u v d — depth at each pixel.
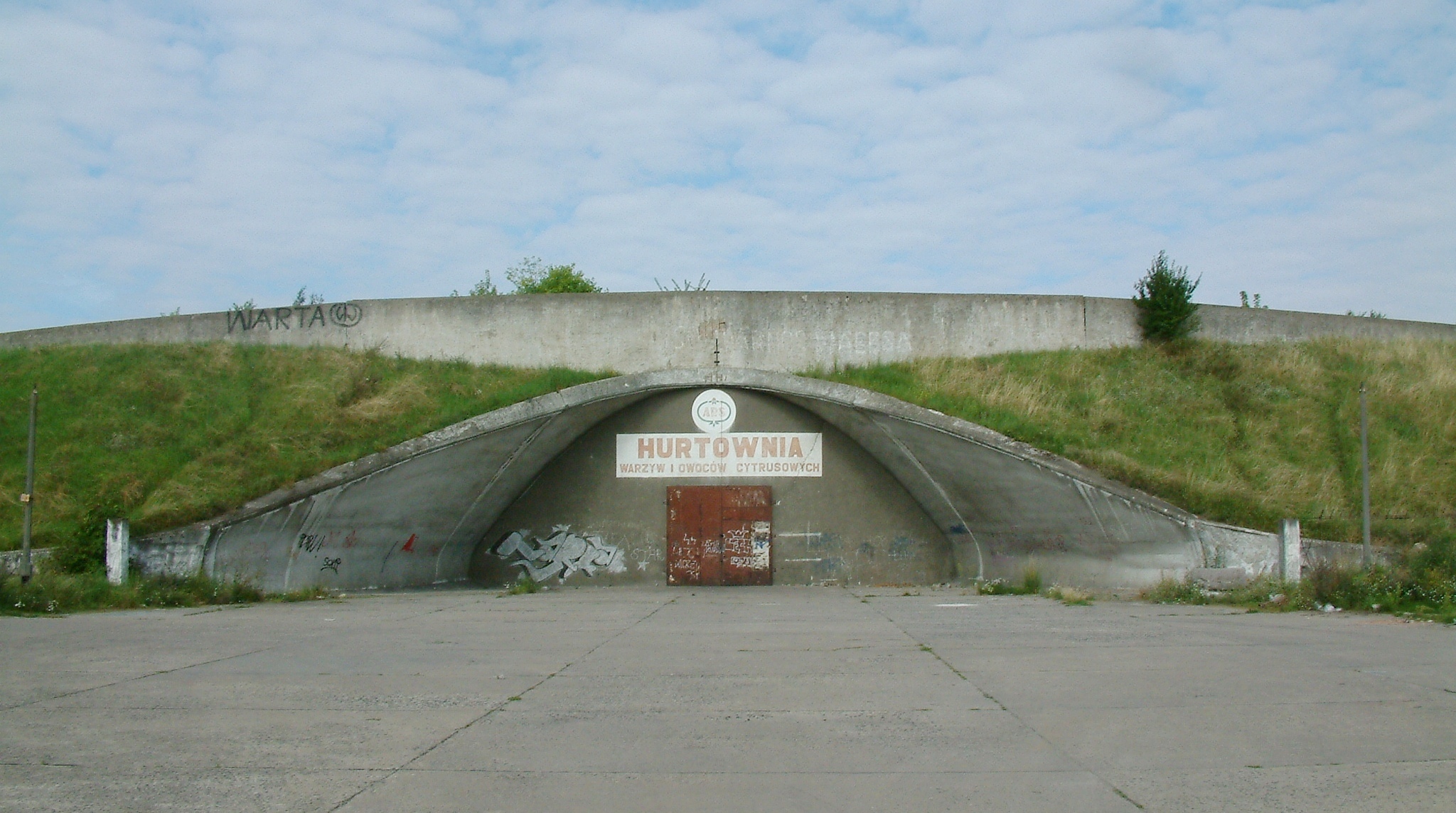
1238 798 5.20
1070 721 7.06
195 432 21.22
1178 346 25.33
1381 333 28.41
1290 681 8.59
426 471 20.03
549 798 5.29
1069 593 17.42
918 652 10.71
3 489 19.27
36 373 23.44
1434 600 14.89
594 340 23.47
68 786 5.50
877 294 23.84
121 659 10.19
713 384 22.66
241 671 9.43
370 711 7.57
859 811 5.05
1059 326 24.78
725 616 15.14
